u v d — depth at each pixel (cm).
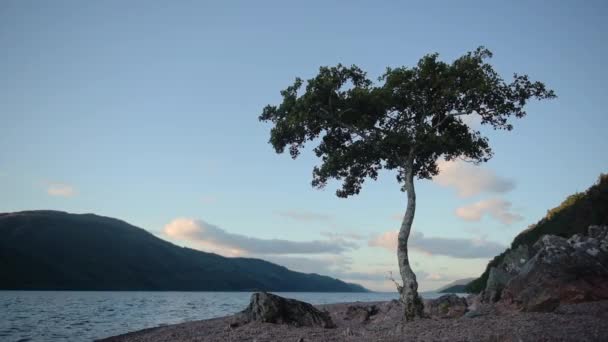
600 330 1465
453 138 2522
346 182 2811
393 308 2923
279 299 2502
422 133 2345
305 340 1816
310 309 2528
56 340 3012
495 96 2398
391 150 2495
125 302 10494
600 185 5497
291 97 2497
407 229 2223
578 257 2164
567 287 2022
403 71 2381
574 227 5584
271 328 2222
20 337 3183
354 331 2061
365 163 2698
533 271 2166
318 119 2545
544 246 2297
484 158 2600
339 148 2742
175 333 2539
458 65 2377
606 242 2462
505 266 3734
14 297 12288
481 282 8600
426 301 2795
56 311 6431
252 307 2508
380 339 1647
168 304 9712
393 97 2412
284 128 2541
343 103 2469
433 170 2769
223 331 2327
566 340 1347
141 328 3922
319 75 2452
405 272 2139
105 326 4125
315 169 2719
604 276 2070
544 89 2361
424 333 1648
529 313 1892
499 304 2175
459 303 2450
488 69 2375
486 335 1485
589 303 1944
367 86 2489
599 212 5222
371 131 2517
